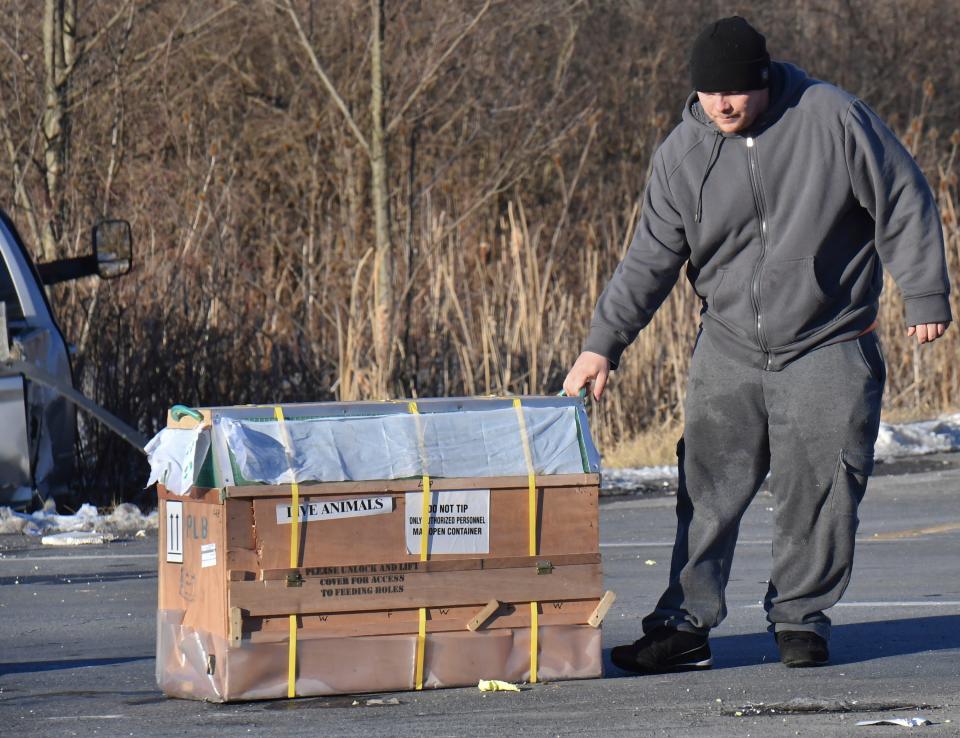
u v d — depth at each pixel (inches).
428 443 569.9
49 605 856.3
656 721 520.4
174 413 577.0
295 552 551.5
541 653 582.2
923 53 3538.4
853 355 599.8
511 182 2196.1
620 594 869.8
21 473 1115.3
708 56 578.9
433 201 2308.1
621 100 3137.3
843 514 605.9
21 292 1177.4
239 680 549.3
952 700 551.8
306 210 2532.0
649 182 626.8
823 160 587.2
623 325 625.9
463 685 573.0
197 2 2500.0
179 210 1948.8
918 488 1362.0
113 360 1440.7
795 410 601.0
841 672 611.2
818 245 592.1
